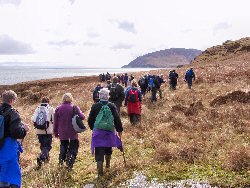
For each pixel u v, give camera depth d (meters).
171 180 3.54
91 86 24.09
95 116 4.07
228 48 71.12
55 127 4.63
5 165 2.84
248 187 3.10
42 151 4.86
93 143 3.89
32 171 4.44
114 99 7.18
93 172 4.21
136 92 7.62
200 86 14.09
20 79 100.50
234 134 5.41
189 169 3.87
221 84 13.34
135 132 6.57
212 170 3.74
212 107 8.61
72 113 4.55
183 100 10.59
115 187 3.49
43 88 29.44
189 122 6.78
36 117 4.86
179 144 5.03
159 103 10.89
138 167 4.18
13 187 2.91
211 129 6.04
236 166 3.70
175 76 14.78
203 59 69.12
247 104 8.03
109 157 4.24
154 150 5.03
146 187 3.38
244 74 15.17
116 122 4.09
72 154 4.58
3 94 2.98
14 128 2.86
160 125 7.05
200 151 4.54
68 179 4.00
